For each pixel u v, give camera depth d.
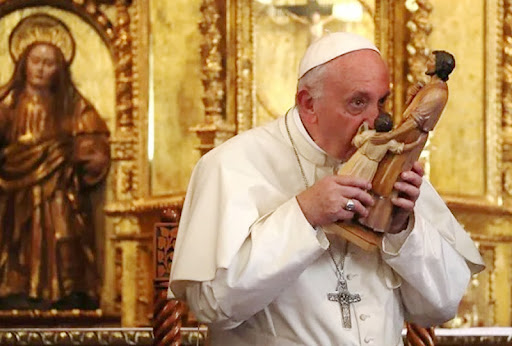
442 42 12.30
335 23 12.48
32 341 11.30
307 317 5.95
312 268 6.01
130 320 12.41
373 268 6.09
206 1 12.31
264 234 5.68
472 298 12.10
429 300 6.05
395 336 6.11
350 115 5.89
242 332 6.03
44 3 12.98
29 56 12.81
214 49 12.27
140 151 12.58
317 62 5.95
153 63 12.66
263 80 12.36
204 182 6.08
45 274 12.47
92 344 11.31
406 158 5.71
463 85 12.31
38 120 12.68
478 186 12.24
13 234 12.48
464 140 12.25
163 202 12.23
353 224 5.74
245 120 12.27
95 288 12.54
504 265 12.30
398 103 12.18
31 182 12.55
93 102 12.85
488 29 12.40
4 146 12.62
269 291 5.69
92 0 12.94
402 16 12.27
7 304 12.43
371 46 5.97
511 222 12.34
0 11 12.88
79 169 12.67
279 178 6.14
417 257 5.91
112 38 12.88
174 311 7.58
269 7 12.43
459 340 11.11
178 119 12.45
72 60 12.91
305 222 5.67
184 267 5.84
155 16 12.68
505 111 12.41
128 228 12.53
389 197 5.72
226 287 5.68
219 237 5.76
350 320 5.98
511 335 11.21
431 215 6.42
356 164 5.72
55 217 12.55
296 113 6.21
